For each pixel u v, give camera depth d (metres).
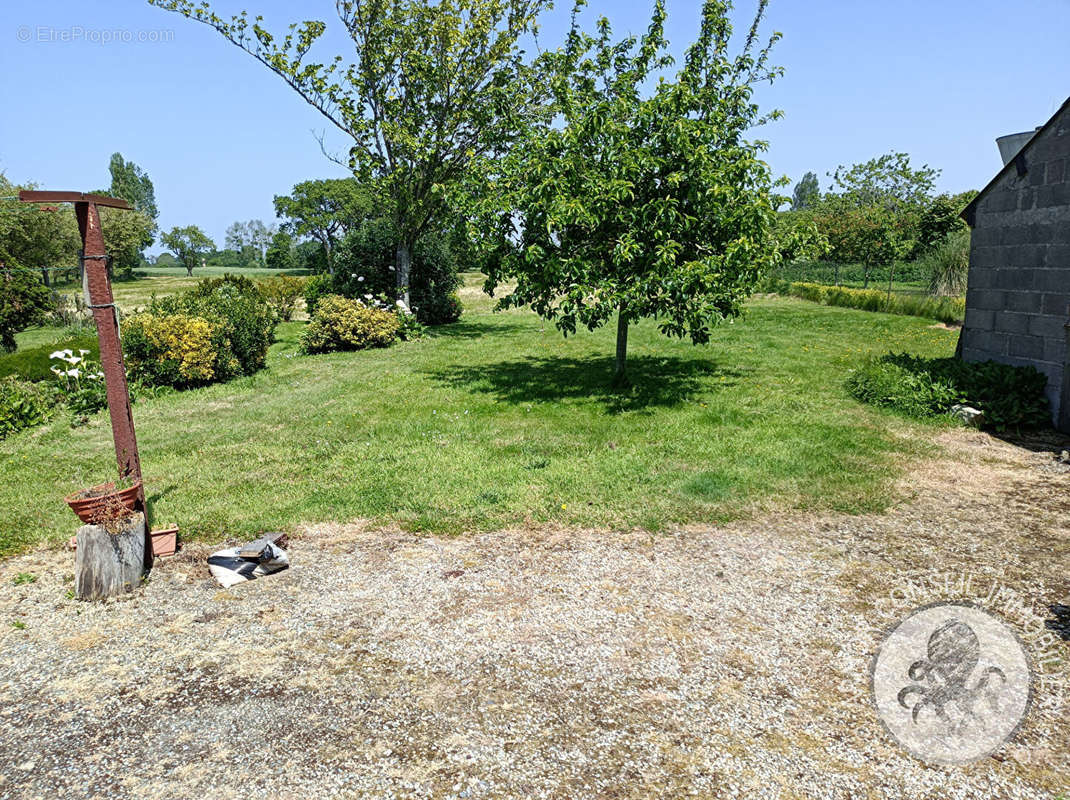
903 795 2.51
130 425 4.59
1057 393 7.50
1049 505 5.35
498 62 17.16
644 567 4.46
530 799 2.52
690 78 8.99
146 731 2.96
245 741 2.88
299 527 5.27
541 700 3.12
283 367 13.51
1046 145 7.56
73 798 2.57
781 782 2.58
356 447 7.47
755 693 3.13
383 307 17.69
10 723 3.04
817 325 16.41
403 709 3.07
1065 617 3.71
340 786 2.61
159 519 5.41
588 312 8.38
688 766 2.68
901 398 8.26
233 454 7.38
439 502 5.68
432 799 2.53
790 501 5.51
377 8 16.38
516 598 4.09
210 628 3.84
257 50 15.59
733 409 8.46
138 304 30.80
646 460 6.62
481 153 17.17
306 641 3.67
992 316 8.59
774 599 4.00
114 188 77.12
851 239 23.34
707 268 7.75
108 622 3.93
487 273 9.80
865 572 4.30
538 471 6.40
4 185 24.64
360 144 17.17
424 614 3.93
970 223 8.97
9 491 6.27
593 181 8.20
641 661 3.41
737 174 8.08
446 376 11.64
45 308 17.31
